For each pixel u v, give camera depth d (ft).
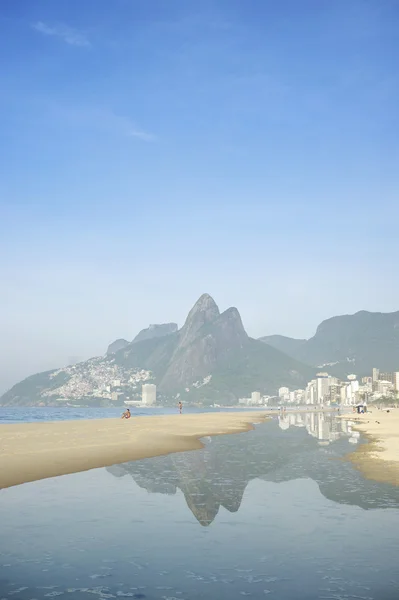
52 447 133.18
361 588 41.27
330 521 62.34
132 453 132.26
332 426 309.22
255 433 237.86
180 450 147.64
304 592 40.42
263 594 39.96
